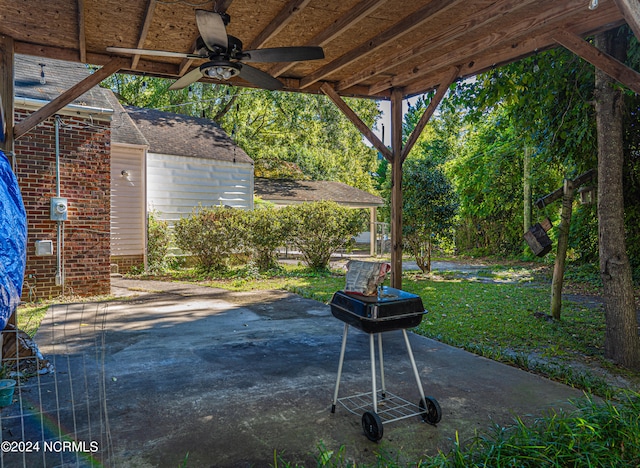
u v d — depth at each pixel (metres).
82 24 4.01
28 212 7.03
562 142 8.07
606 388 3.41
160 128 13.71
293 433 2.75
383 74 5.89
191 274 10.91
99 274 7.86
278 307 6.87
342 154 24.48
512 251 15.11
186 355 4.37
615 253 4.23
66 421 2.90
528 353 4.51
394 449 2.55
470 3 3.80
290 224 11.06
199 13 3.06
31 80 8.07
